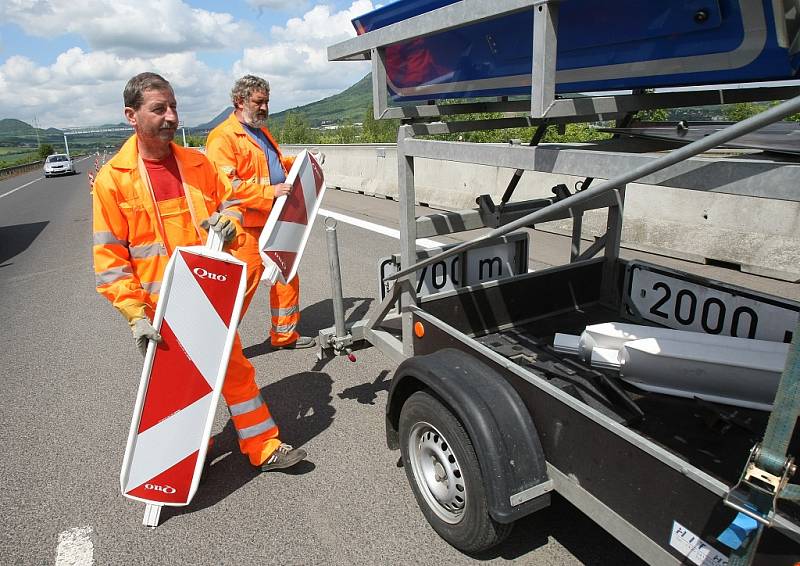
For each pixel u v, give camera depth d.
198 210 2.60
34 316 5.86
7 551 2.47
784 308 2.64
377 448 3.16
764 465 1.17
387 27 2.31
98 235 2.35
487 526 2.10
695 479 1.41
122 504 2.78
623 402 2.30
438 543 2.43
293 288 4.43
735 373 2.26
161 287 2.31
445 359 2.27
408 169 2.57
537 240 7.54
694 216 6.31
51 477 3.01
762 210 5.70
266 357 4.49
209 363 2.49
